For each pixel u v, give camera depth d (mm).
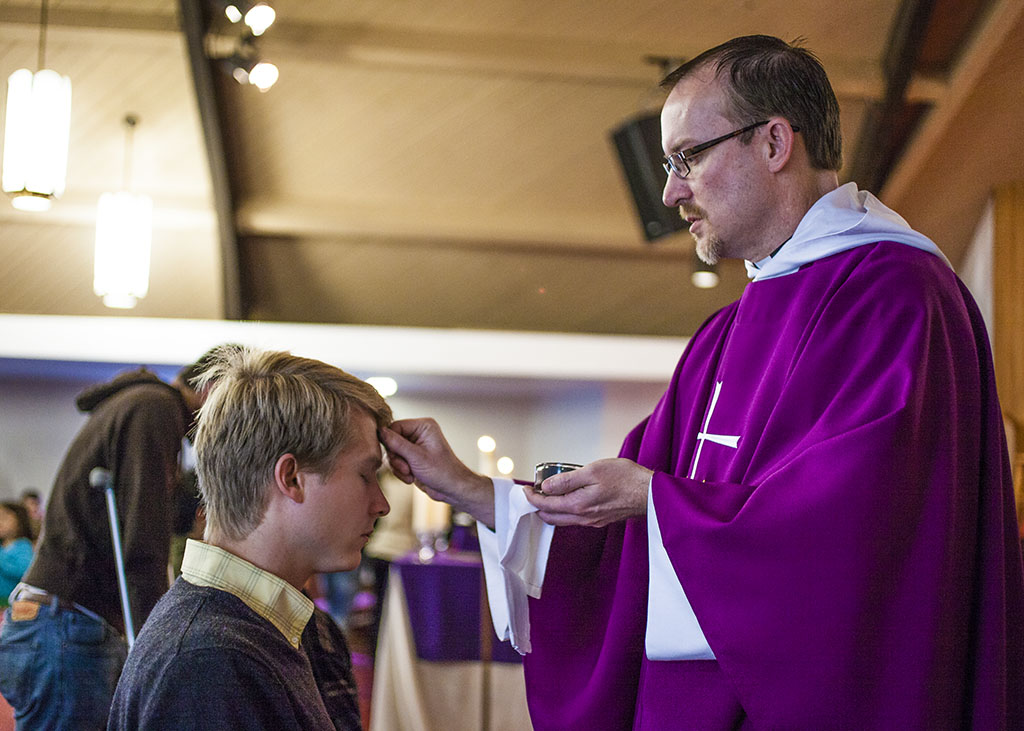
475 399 8633
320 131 5992
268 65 4922
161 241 6414
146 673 1209
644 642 1645
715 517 1368
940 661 1287
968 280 6305
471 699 3902
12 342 6398
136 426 2506
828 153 1625
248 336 6500
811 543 1295
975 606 1393
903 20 5184
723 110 1595
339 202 6348
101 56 5516
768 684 1300
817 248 1566
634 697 1677
